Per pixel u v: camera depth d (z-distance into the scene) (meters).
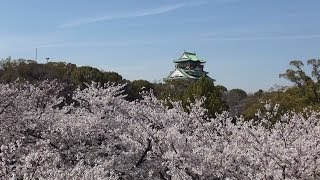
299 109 28.86
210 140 13.35
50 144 12.45
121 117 13.79
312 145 11.10
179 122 14.66
